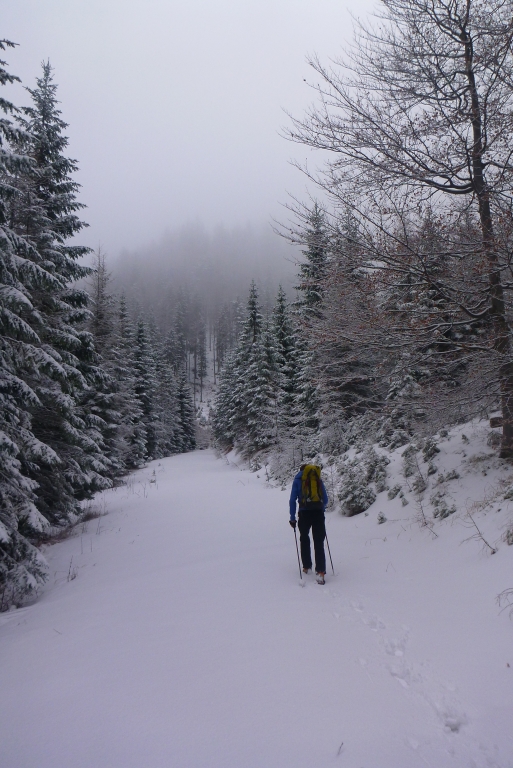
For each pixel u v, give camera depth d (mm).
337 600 5172
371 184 7090
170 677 3510
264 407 29500
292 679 3396
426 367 7441
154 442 40719
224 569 6711
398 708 3029
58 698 3334
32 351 8102
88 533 11641
